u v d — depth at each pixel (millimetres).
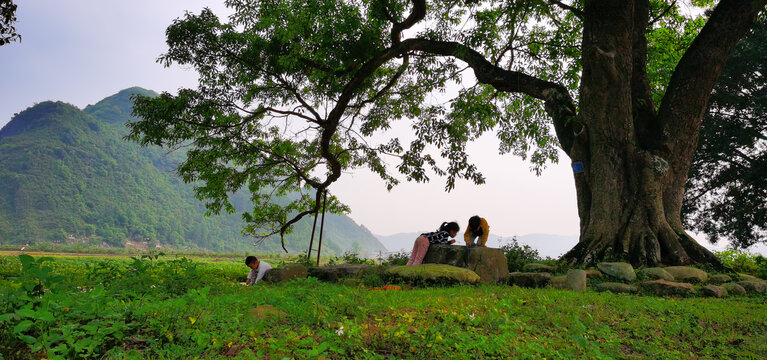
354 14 17094
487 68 15359
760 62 23516
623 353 4652
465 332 4305
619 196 13438
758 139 24891
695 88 13883
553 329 5145
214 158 19641
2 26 9117
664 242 13055
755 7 13523
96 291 3938
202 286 7266
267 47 17188
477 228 11117
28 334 3330
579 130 14023
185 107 17500
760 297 9844
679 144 13977
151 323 3596
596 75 13141
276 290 6207
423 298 6094
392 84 20531
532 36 19172
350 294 5586
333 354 3566
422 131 16875
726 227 27156
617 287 9625
